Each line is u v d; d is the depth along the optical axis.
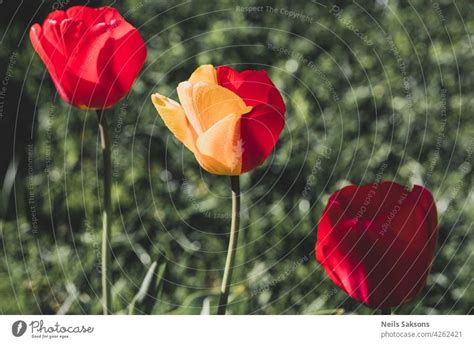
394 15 1.89
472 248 1.56
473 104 1.74
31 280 1.51
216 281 1.54
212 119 1.22
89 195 1.60
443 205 1.58
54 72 1.26
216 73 1.23
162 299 1.49
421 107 1.73
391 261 1.21
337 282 1.23
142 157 1.68
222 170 1.23
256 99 1.22
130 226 1.59
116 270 1.54
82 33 1.26
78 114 1.69
